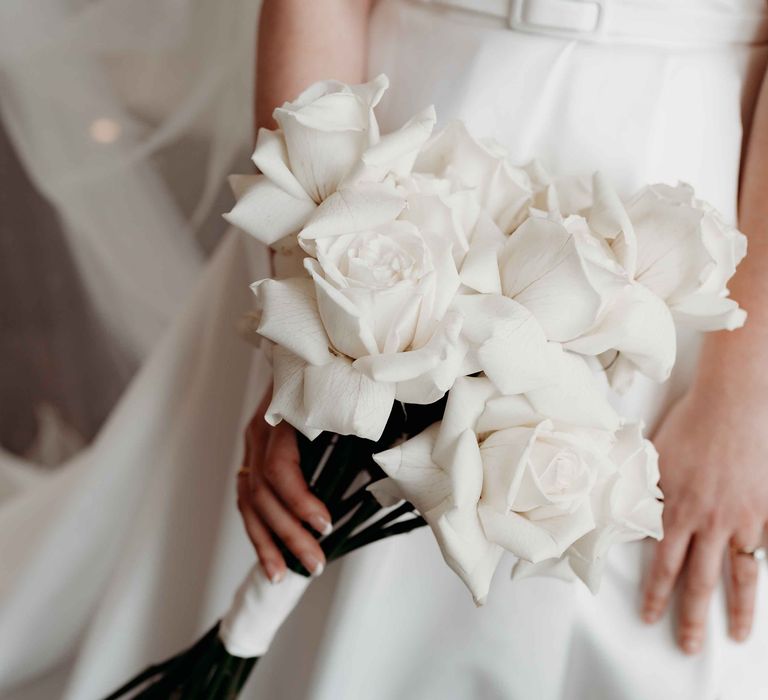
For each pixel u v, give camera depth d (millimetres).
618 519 599
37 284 1852
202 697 838
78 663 1119
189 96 1521
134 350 1798
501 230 654
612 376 678
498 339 556
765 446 800
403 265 556
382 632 898
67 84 1511
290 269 650
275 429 813
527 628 858
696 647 852
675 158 829
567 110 825
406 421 664
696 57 829
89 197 1607
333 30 913
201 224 1668
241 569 1081
